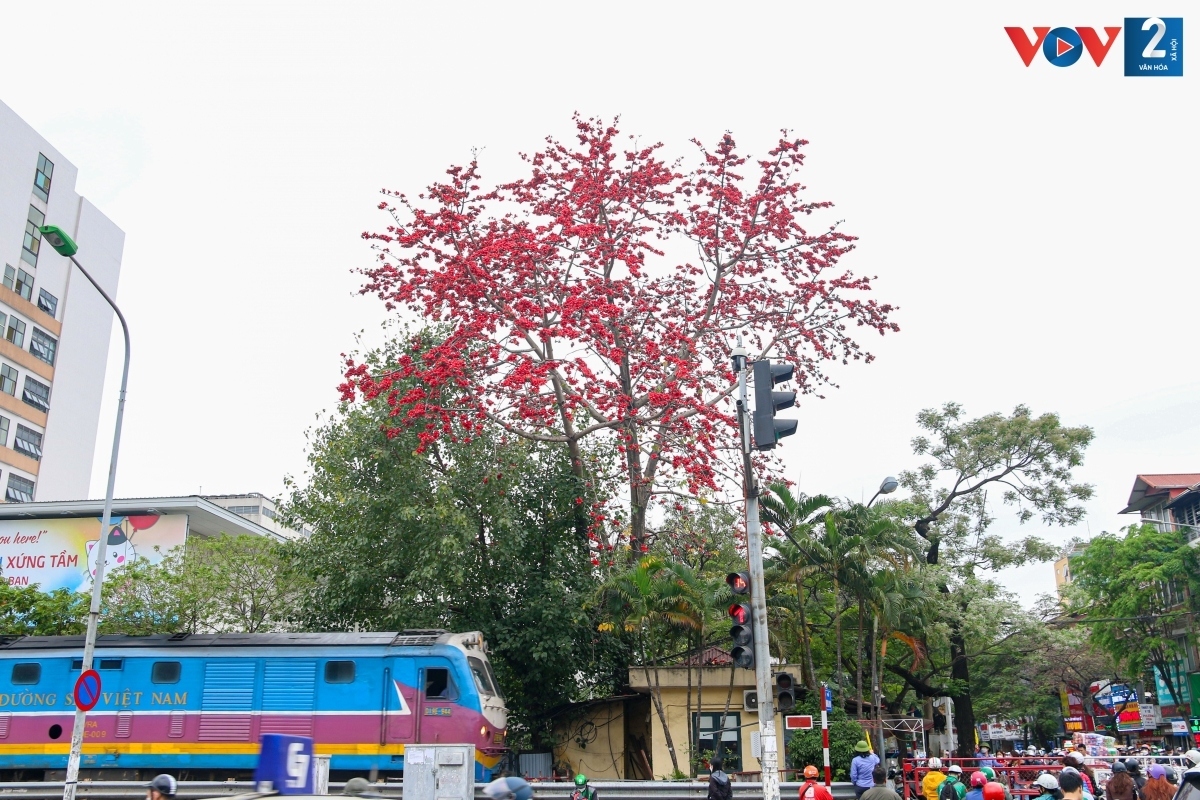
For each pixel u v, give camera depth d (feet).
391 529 85.25
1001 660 131.23
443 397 86.02
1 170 184.03
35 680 74.28
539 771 86.84
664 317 91.30
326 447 93.15
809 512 82.89
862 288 94.43
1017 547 114.62
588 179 91.45
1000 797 37.55
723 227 93.71
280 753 27.09
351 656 72.54
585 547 92.02
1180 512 148.56
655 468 92.43
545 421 87.40
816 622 98.94
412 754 47.62
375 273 88.22
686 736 83.92
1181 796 27.91
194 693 72.43
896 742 104.12
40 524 139.33
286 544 103.96
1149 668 152.15
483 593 88.79
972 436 115.96
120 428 68.18
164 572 105.60
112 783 65.72
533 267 86.22
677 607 78.64
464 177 89.40
